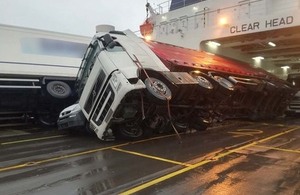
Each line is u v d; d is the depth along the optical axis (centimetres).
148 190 472
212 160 652
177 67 1031
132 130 918
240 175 545
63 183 510
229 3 1491
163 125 963
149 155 702
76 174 559
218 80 1116
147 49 1012
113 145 827
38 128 1238
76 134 1045
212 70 1177
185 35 1658
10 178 539
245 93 1347
